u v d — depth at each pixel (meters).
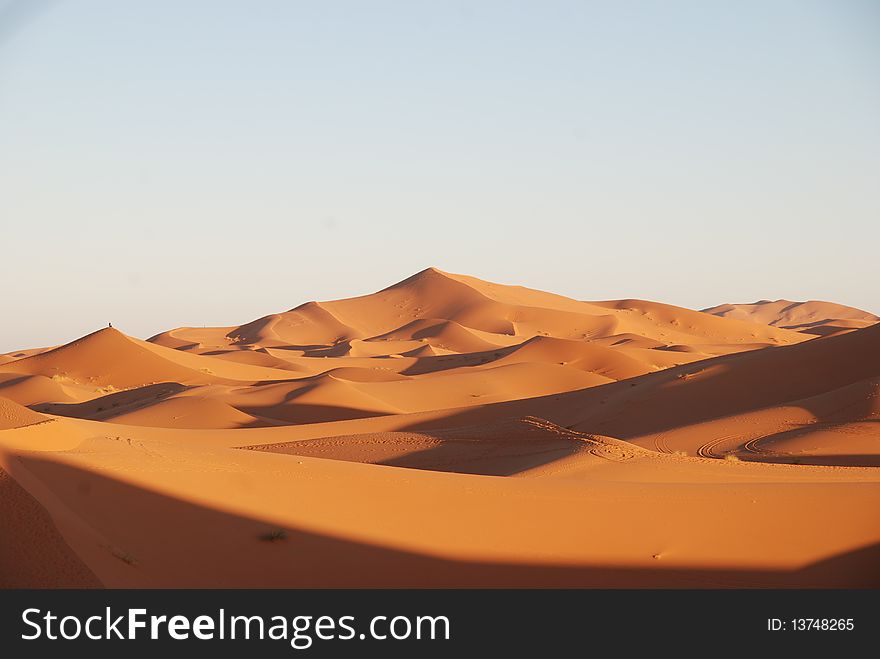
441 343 196.12
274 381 107.56
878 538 19.62
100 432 26.22
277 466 22.50
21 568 12.80
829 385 68.81
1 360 181.25
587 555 18.17
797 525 20.25
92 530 14.86
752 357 76.56
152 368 122.06
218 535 16.31
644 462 34.09
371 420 64.56
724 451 50.59
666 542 19.14
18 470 16.12
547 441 40.88
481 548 17.97
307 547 16.62
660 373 80.31
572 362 123.00
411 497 20.55
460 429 46.50
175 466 19.92
